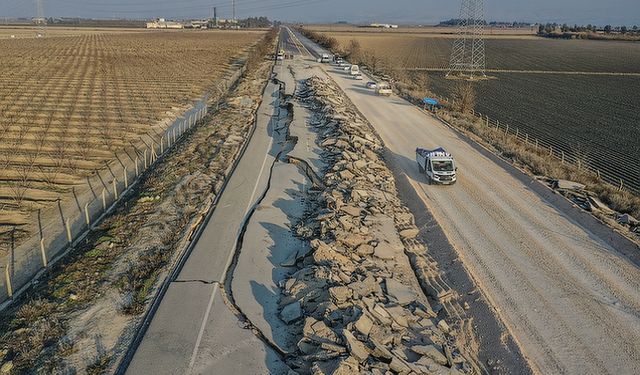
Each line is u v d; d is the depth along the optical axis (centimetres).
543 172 2997
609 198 2567
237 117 4425
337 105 4656
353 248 1941
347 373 1209
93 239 2077
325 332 1395
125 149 3566
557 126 4638
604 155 3678
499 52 13600
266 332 1483
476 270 1872
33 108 4662
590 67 10112
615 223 2242
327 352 1303
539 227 2264
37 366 1313
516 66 10150
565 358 1408
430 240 2161
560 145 3941
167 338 1422
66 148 3491
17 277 1852
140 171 3105
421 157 2983
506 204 2538
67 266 1834
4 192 2656
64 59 8869
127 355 1370
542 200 2608
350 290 1584
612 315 1606
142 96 5478
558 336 1502
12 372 1288
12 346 1394
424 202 2505
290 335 1473
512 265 1916
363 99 5475
